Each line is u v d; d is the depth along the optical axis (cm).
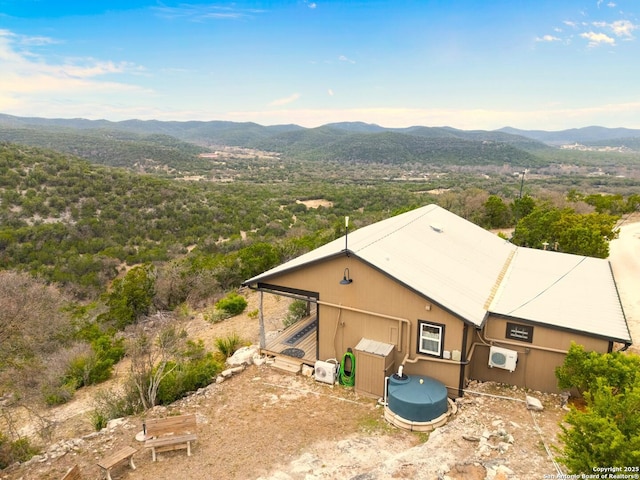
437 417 873
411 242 1279
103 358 1530
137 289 2136
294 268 1111
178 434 820
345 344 1092
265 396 1030
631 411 543
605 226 2081
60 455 812
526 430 801
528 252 1598
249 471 750
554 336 959
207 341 1516
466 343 941
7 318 1120
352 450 793
